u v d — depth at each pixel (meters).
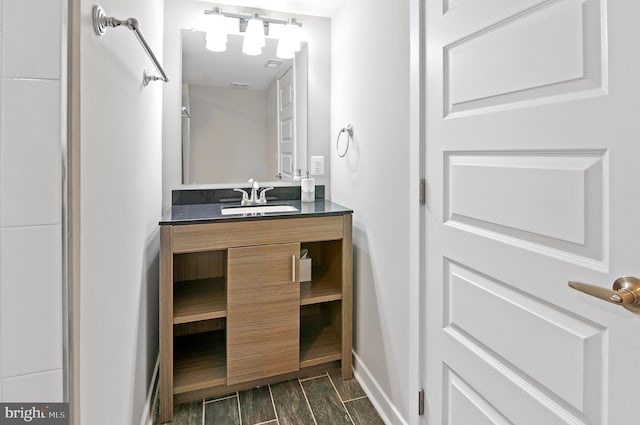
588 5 0.72
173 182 2.17
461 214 1.12
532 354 0.87
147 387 1.63
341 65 2.19
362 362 1.90
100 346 0.92
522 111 0.88
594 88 0.71
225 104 2.28
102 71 0.92
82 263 0.79
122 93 1.13
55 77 0.65
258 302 1.76
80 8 0.72
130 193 1.25
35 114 0.64
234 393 1.81
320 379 1.94
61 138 0.66
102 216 0.93
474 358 1.07
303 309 2.43
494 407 0.99
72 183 0.69
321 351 1.98
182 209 2.01
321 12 2.29
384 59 1.63
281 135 2.36
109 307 1.00
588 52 0.72
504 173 0.94
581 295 0.75
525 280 0.88
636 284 0.64
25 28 0.64
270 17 2.29
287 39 2.26
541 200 0.84
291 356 1.84
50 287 0.66
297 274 1.82
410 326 1.39
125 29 1.15
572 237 0.77
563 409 0.79
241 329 1.74
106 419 0.98
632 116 0.65
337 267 2.04
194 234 1.64
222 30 2.14
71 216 0.69
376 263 1.74
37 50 0.64
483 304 1.03
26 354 0.66
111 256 1.02
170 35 2.13
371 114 1.77
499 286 0.97
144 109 1.50
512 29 0.90
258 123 2.34
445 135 1.17
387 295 1.63
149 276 1.68
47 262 0.66
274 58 2.33
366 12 1.82
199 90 2.23
